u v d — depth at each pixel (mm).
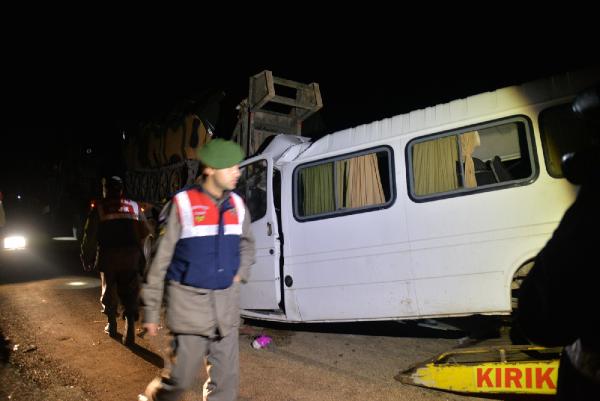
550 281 1119
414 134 4285
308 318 4656
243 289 5051
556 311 1116
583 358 1137
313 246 4633
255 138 6707
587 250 1055
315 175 4785
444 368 3406
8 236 13750
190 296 2338
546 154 3734
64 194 14773
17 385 3555
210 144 2367
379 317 4281
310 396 3500
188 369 2352
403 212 4215
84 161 12977
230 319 2453
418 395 3502
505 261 3779
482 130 4082
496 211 3840
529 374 3123
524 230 3732
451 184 4070
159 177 8750
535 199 3729
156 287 2307
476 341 4039
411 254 4137
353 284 4395
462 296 3924
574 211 1116
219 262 2365
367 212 4387
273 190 5312
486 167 4281
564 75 3801
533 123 3801
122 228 4609
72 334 4906
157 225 2408
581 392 1129
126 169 10133
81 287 7484
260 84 6602
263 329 5363
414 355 4406
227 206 2443
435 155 4176
